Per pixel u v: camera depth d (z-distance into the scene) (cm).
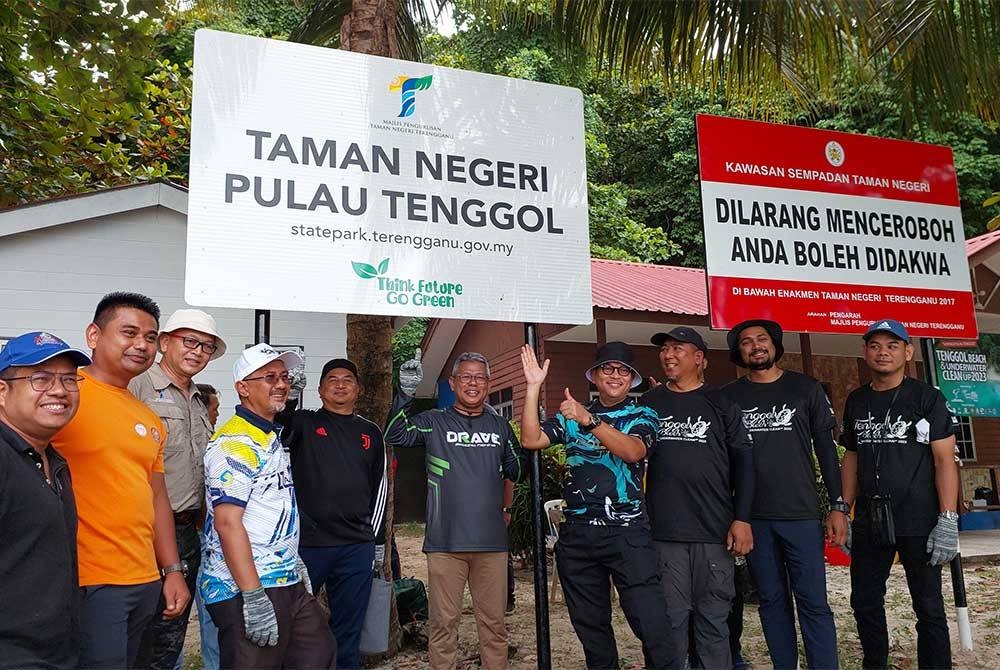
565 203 418
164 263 793
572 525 381
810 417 421
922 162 559
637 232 1755
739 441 399
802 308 504
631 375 396
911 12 520
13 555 221
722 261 490
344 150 375
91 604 266
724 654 383
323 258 364
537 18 692
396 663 489
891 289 532
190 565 343
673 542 391
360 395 516
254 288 350
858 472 447
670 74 591
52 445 264
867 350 446
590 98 1845
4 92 753
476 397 404
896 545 427
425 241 385
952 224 559
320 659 301
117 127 964
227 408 794
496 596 392
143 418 294
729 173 502
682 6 551
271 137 362
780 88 629
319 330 820
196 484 346
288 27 1312
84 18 585
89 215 753
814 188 521
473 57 1591
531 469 391
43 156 842
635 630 369
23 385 235
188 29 1357
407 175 386
